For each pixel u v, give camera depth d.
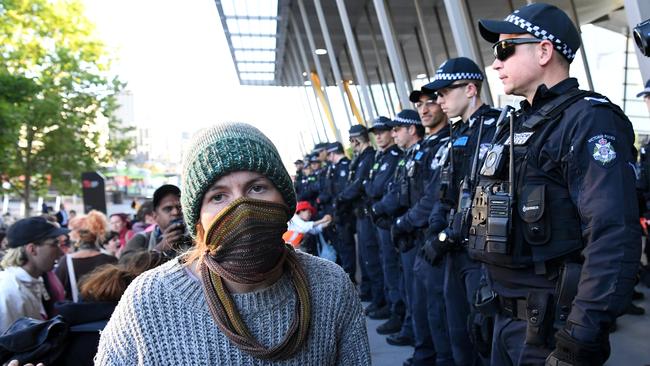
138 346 1.08
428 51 10.72
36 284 3.14
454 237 2.75
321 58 18.05
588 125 1.76
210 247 1.09
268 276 1.12
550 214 1.87
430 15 10.86
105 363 1.11
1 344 1.95
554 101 1.95
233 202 1.06
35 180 20.28
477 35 8.55
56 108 17.52
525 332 1.99
